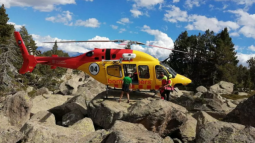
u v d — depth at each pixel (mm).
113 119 10375
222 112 16250
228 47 51969
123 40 13070
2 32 32438
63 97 18625
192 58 61125
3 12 33719
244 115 11453
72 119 12445
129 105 11508
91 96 20578
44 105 16250
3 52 29766
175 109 9852
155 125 9289
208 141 7500
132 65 12656
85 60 13367
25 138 7270
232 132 7414
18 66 34062
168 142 8656
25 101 11445
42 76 40938
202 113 12594
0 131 7090
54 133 7551
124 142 6012
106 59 12891
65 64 13836
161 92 12320
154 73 12500
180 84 12891
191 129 10172
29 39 45844
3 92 24938
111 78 12664
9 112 11344
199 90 37719
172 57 64688
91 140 7199
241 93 37938
